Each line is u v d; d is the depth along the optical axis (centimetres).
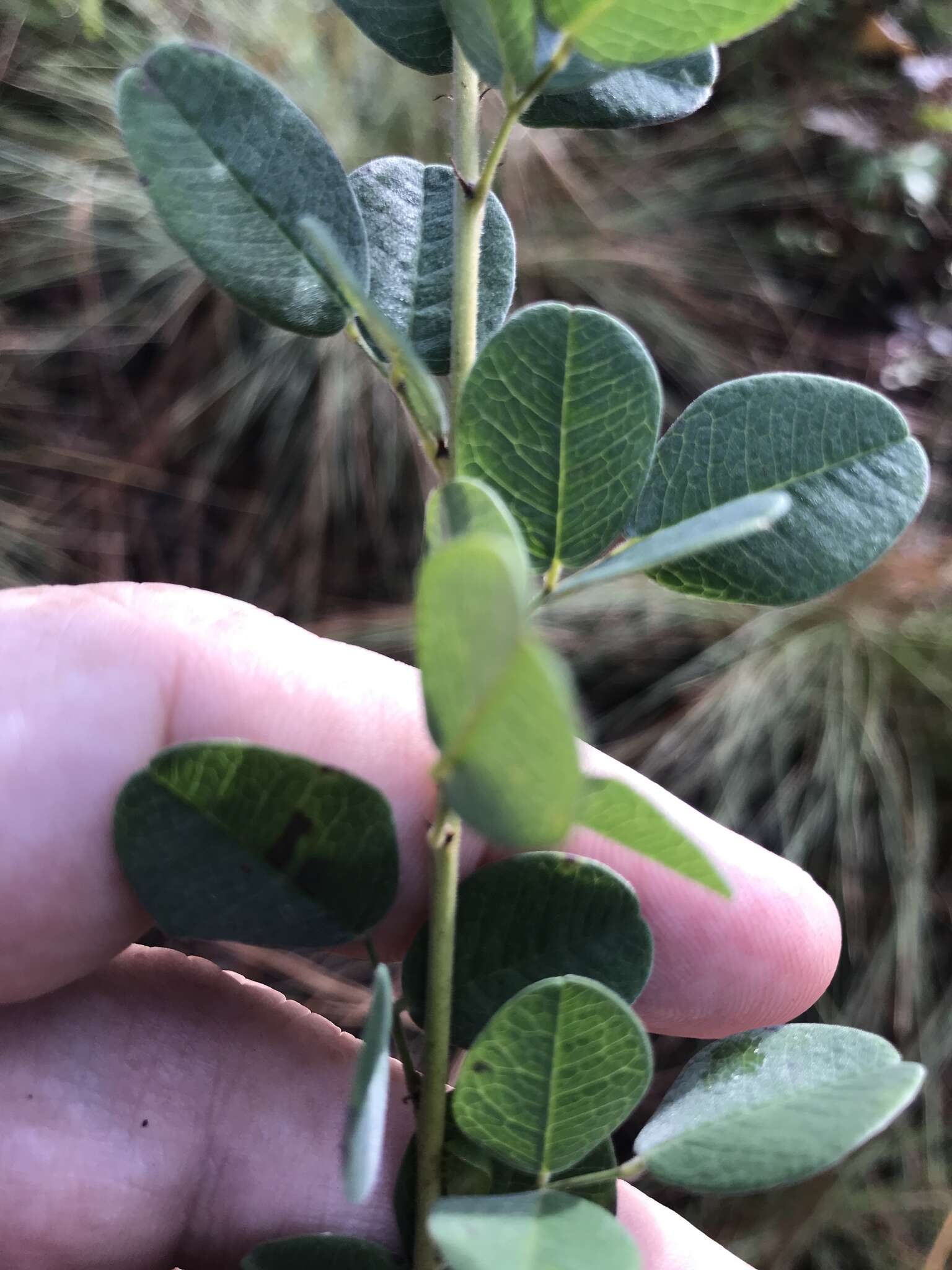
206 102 9
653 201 45
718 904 16
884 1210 32
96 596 14
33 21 42
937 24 49
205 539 40
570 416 8
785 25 46
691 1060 10
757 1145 8
